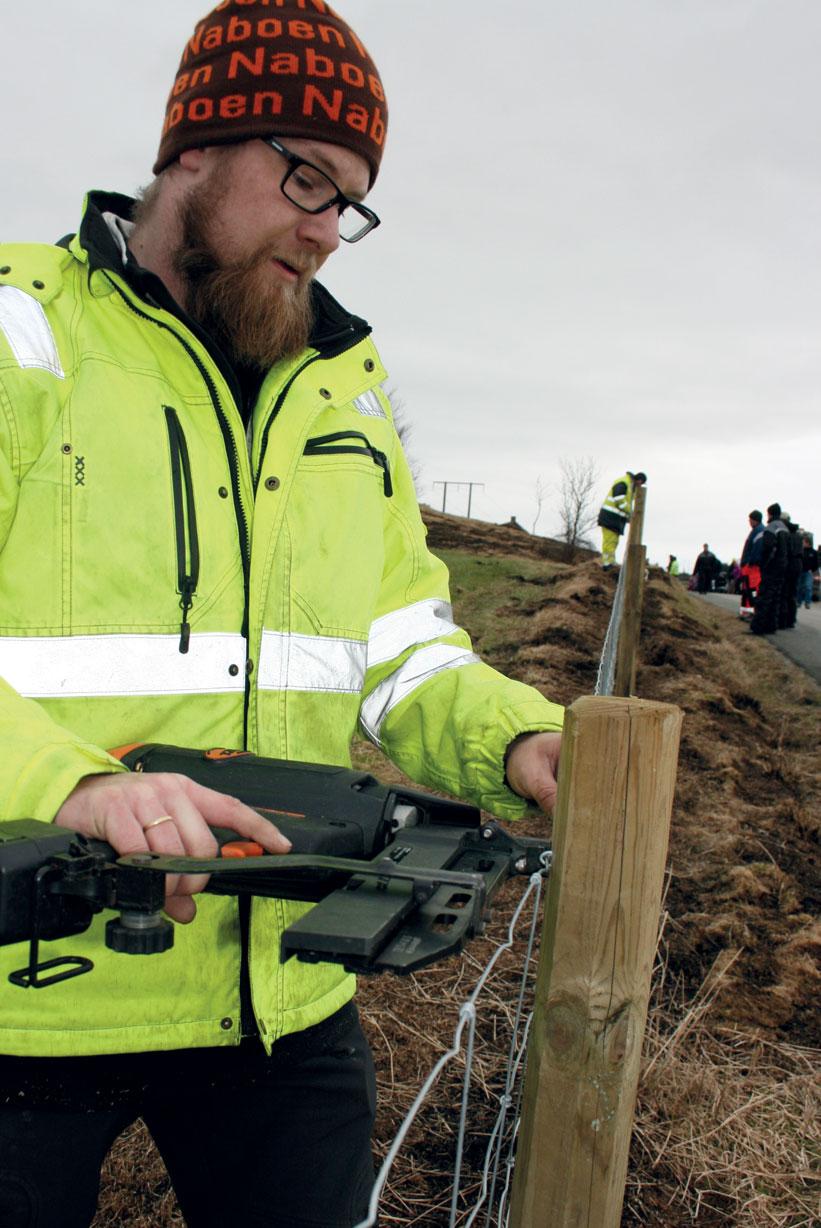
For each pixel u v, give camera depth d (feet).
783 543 48.98
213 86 4.77
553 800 4.89
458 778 5.52
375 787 4.61
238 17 4.84
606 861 4.05
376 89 5.10
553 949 4.19
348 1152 5.13
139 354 4.73
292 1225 4.92
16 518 4.39
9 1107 4.41
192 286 4.99
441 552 53.62
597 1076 4.21
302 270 5.03
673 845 16.85
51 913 3.39
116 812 3.57
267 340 4.95
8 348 4.29
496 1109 9.60
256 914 4.73
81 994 4.48
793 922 14.20
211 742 4.86
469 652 5.94
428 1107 9.61
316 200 4.89
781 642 46.60
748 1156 9.57
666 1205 8.93
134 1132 8.77
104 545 4.49
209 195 4.83
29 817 3.62
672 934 13.53
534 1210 4.42
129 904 3.39
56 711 4.46
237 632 4.91
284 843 3.88
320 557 5.17
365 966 3.20
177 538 4.68
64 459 4.41
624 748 3.97
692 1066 10.55
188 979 4.67
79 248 4.73
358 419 5.56
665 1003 11.99
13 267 4.56
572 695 26.76
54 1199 4.49
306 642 5.12
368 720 5.98
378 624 5.93
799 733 29.84
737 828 17.71
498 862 4.39
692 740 23.36
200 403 4.86
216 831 3.98
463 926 3.45
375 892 3.64
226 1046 4.87
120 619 4.56
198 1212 5.08
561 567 52.11
